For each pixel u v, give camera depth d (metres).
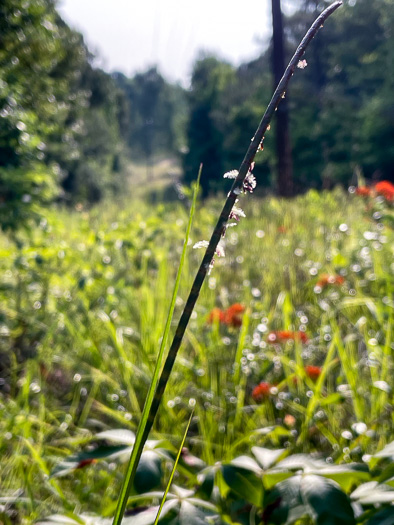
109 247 4.97
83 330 3.59
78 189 37.69
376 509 1.33
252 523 1.54
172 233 6.32
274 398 2.80
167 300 4.25
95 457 1.41
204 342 3.50
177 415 2.79
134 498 1.28
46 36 12.04
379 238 4.87
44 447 2.38
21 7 10.92
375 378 2.67
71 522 1.25
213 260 0.63
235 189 0.62
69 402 3.18
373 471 1.40
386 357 2.66
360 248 4.86
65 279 4.21
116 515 0.62
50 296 4.18
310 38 0.65
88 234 5.40
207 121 54.66
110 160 50.19
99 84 37.41
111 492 2.15
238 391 2.78
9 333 3.68
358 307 3.87
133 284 4.82
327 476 1.33
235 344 3.41
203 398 2.91
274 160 24.86
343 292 4.18
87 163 41.50
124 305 4.25
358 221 6.15
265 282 4.80
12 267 4.17
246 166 0.63
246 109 45.31
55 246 4.23
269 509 1.35
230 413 2.61
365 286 4.32
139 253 5.06
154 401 0.64
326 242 5.89
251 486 1.34
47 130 7.18
